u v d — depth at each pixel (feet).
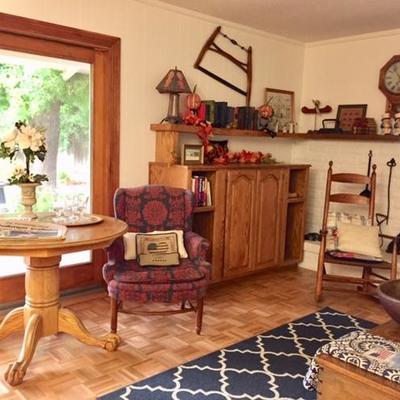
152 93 12.10
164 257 9.59
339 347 5.24
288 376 7.96
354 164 14.73
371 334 5.70
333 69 15.21
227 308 11.25
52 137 10.85
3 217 8.68
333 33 14.35
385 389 4.54
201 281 9.26
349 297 12.39
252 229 13.23
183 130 11.85
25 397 7.06
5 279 10.37
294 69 15.78
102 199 11.69
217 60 13.51
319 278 11.87
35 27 9.86
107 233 7.89
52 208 10.76
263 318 10.68
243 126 13.78
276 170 13.65
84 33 10.59
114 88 11.33
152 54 11.95
